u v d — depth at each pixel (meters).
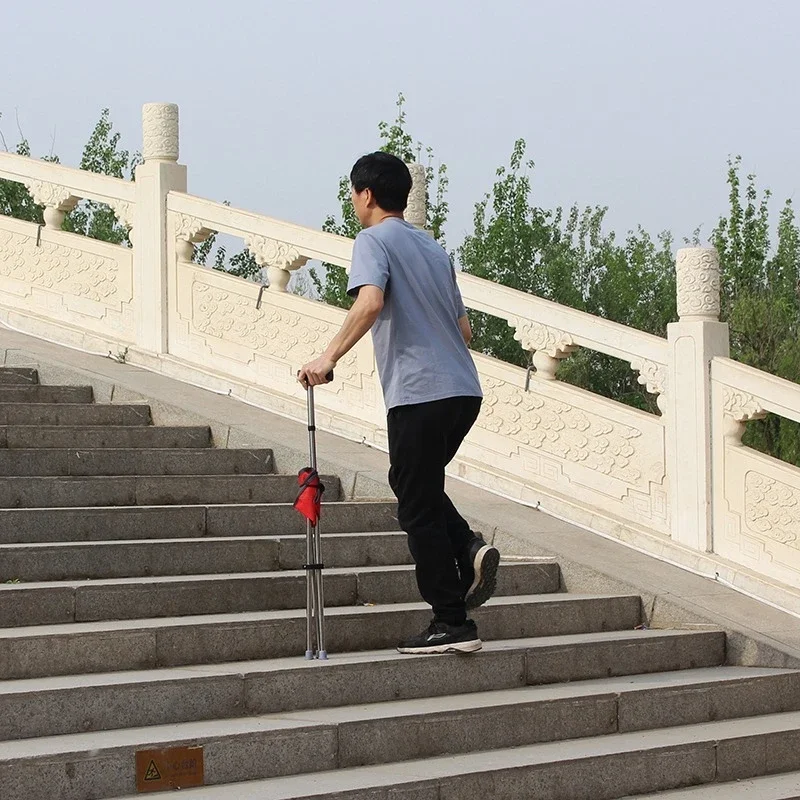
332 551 7.24
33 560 6.20
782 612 7.46
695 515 8.13
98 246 11.03
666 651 6.83
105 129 19.34
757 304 14.12
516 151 18.23
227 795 4.66
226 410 9.55
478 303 9.25
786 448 12.24
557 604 7.01
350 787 4.78
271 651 5.89
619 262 18.59
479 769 5.12
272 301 10.13
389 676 5.73
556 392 8.88
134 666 5.51
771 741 6.02
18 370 9.73
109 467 8.02
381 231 5.96
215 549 6.78
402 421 5.89
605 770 5.46
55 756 4.53
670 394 8.30
